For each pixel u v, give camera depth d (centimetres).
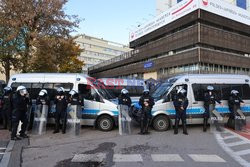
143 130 943
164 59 3859
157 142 782
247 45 3878
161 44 3984
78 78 1019
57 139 830
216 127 968
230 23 3584
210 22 3344
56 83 1019
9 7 1694
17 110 820
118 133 930
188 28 3369
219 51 3425
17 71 1944
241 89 1071
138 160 595
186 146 731
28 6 1738
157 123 977
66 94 938
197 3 3200
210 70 3303
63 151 680
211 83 1042
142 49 4591
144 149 696
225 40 3509
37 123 924
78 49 2866
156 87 1158
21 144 758
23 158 620
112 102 987
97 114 970
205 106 977
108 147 720
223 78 1063
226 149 702
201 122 1009
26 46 1789
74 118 909
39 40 1716
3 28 1739
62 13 1875
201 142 786
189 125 1118
